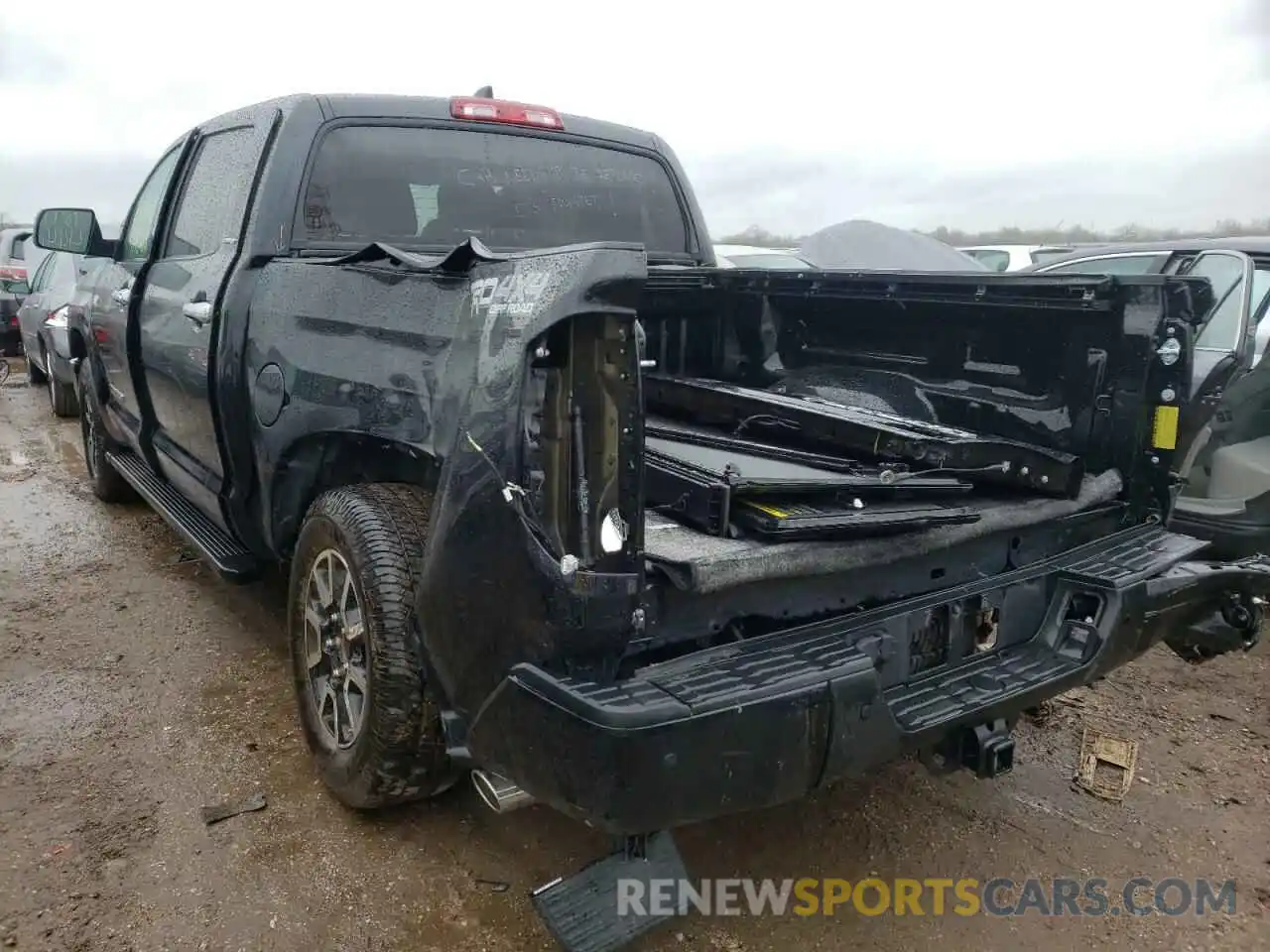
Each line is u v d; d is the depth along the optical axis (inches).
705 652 86.0
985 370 128.2
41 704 146.1
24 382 517.0
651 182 171.9
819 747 82.2
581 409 79.4
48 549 220.7
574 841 115.7
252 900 104.0
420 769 107.5
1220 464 191.5
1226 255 210.8
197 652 165.8
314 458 122.6
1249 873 114.0
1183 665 171.6
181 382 154.6
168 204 175.9
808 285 140.7
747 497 94.6
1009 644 108.3
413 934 99.7
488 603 83.8
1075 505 115.3
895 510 99.3
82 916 100.7
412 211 145.2
